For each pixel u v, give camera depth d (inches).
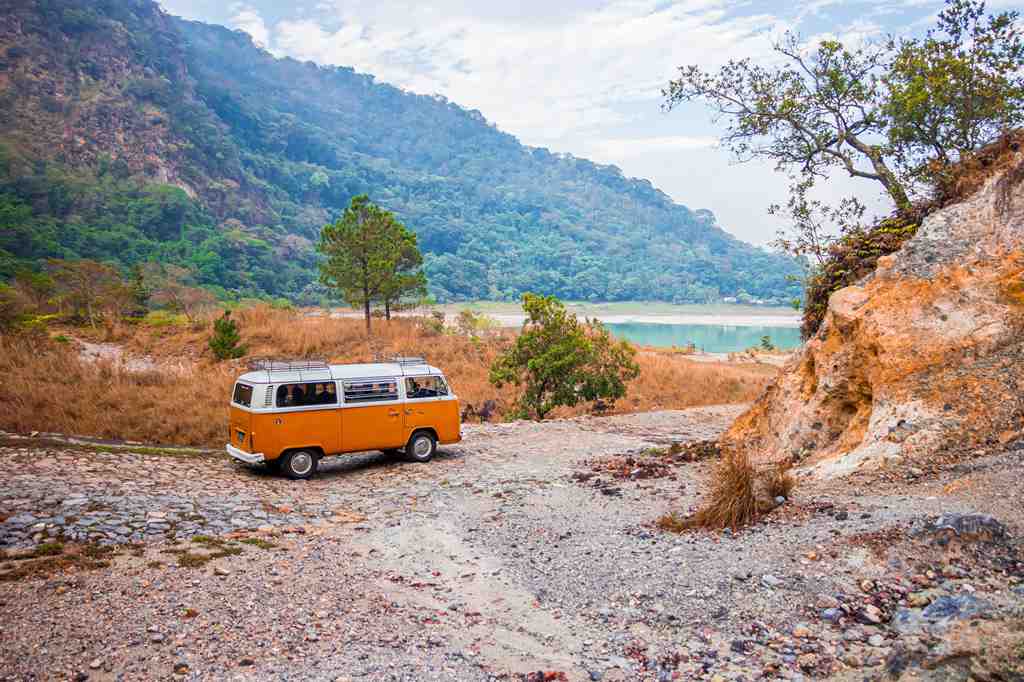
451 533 325.1
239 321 1432.1
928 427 318.0
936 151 508.4
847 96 569.6
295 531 324.8
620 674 185.0
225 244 6038.4
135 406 711.7
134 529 303.7
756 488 302.8
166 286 2436.0
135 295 1889.8
